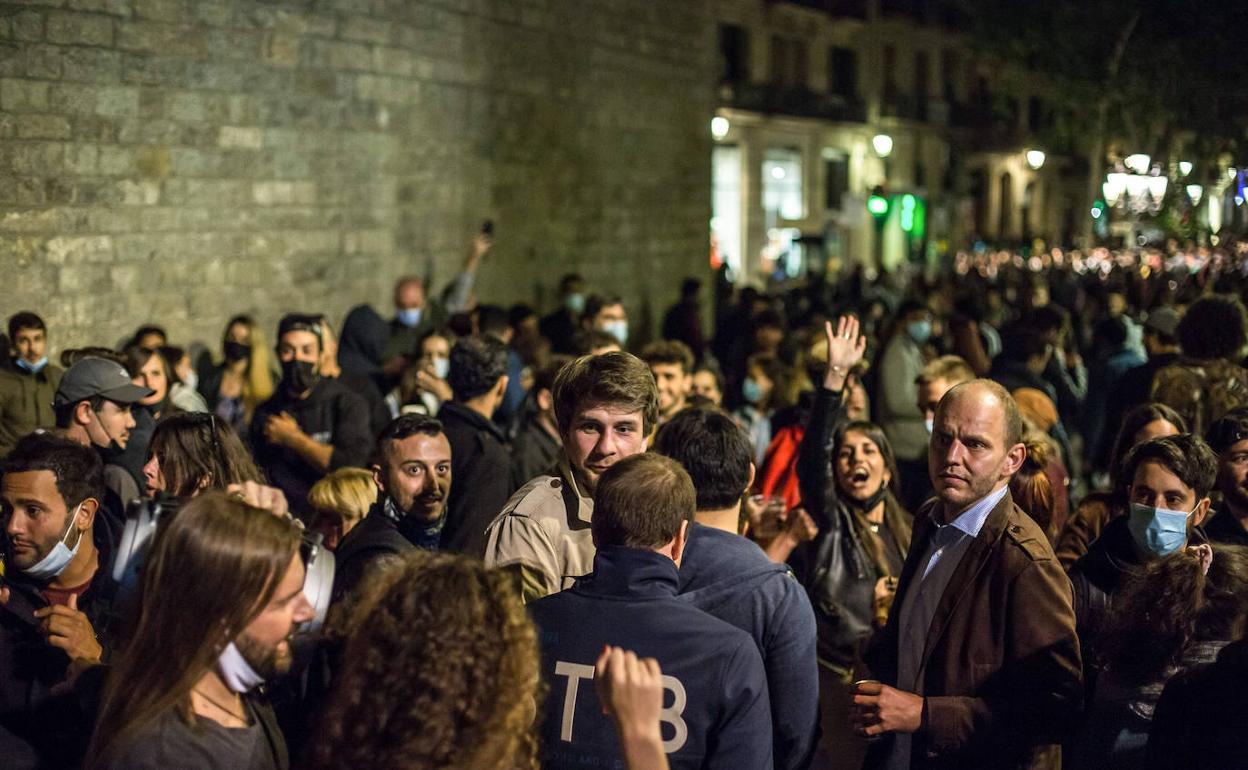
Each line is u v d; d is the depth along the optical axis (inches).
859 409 250.2
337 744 81.0
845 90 1533.0
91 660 117.9
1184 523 142.6
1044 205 1977.1
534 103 539.2
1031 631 124.9
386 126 427.8
